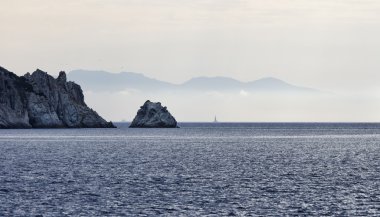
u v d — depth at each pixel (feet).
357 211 314.14
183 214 304.71
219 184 414.00
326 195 364.99
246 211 313.32
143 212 309.22
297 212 311.27
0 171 493.36
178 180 435.53
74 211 311.27
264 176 465.06
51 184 409.08
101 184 410.31
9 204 329.11
